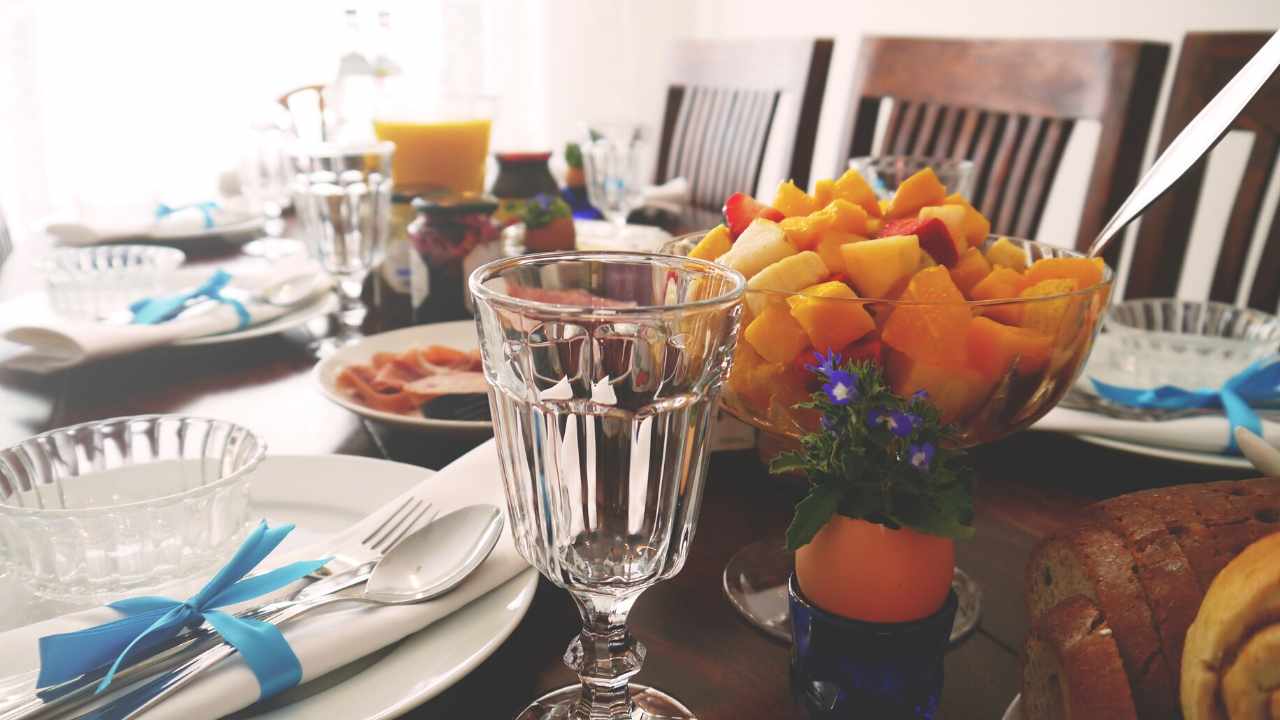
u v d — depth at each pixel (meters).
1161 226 1.36
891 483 0.42
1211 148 0.52
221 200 1.72
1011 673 0.49
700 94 2.33
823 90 2.00
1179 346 0.89
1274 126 1.29
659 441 0.43
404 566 0.51
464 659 0.46
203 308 1.05
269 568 0.54
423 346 0.96
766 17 3.56
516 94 3.70
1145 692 0.41
